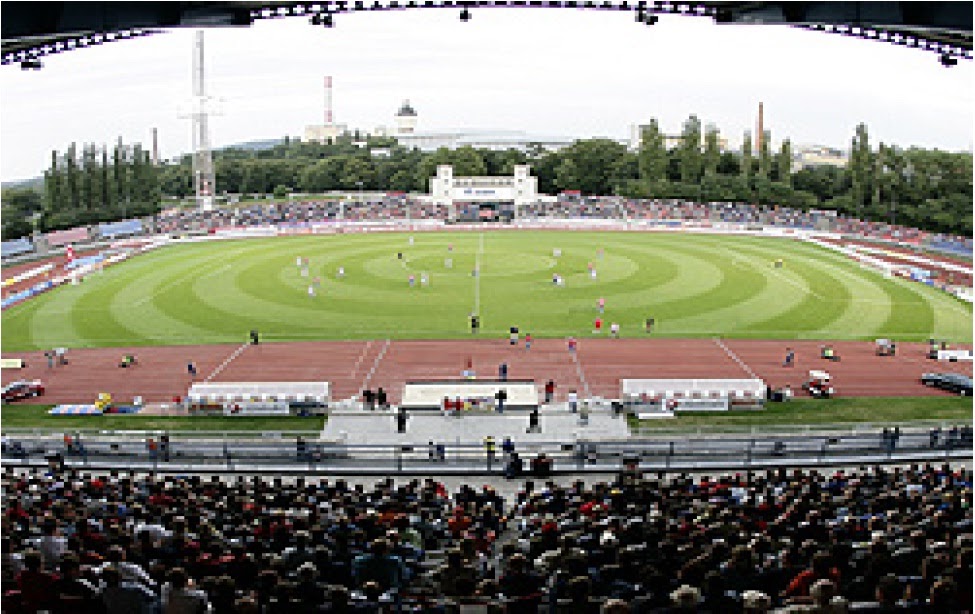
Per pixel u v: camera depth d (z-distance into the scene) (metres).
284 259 114.69
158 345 74.94
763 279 99.19
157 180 189.50
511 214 167.25
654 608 13.87
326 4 39.78
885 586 12.51
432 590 17.03
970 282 101.81
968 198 151.00
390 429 53.25
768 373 65.56
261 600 15.48
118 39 39.75
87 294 95.31
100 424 55.47
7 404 60.34
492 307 85.81
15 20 31.44
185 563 17.09
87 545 18.73
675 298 89.50
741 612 13.30
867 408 57.16
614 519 20.98
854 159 163.62
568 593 13.81
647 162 195.62
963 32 30.75
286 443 45.84
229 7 36.53
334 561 17.48
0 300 92.00
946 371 65.88
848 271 105.12
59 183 166.50
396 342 74.38
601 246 125.56
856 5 32.59
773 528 20.59
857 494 26.33
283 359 70.06
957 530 19.59
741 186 183.75
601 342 74.00
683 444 43.62
